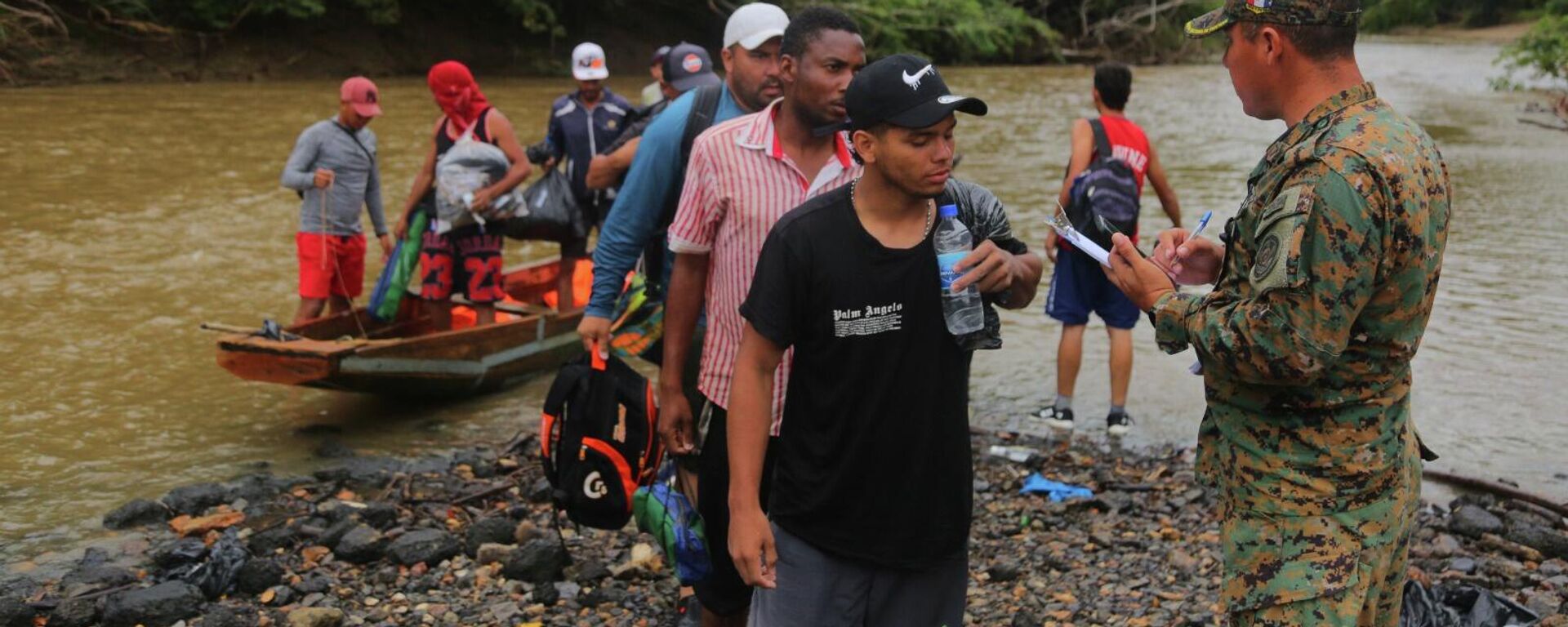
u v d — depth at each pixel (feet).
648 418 13.94
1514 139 67.62
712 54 120.37
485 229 25.17
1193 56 152.66
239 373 21.93
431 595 16.12
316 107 73.77
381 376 22.31
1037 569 17.01
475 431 22.93
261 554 17.15
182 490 19.11
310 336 24.35
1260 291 9.11
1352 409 9.45
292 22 96.32
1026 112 81.00
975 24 134.10
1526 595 15.80
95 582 16.14
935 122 9.77
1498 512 18.86
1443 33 239.30
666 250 15.12
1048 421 23.30
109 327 28.60
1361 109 9.20
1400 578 10.30
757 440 10.69
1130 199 22.26
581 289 28.02
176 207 42.52
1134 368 26.71
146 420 22.88
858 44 12.27
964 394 10.71
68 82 84.02
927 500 10.59
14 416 22.72
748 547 10.59
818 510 10.70
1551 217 43.86
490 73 106.42
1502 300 31.91
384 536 17.46
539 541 16.62
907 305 10.32
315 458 21.31
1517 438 22.25
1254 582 9.70
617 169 20.39
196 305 30.66
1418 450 10.10
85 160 51.75
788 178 12.58
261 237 38.42
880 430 10.43
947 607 10.98
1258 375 9.24
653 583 16.44
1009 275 10.52
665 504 12.91
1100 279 22.79
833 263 10.30
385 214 42.24
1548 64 74.79
